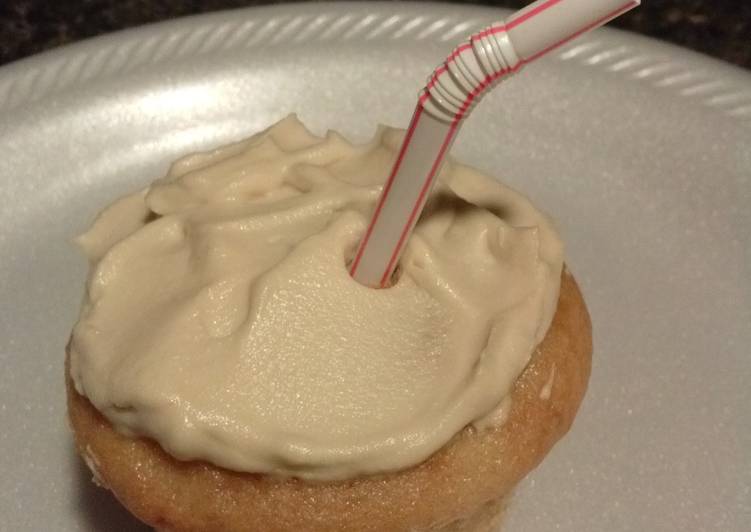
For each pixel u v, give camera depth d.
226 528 0.12
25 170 0.18
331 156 0.14
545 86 0.19
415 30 0.20
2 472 0.15
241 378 0.12
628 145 0.19
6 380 0.16
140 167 0.19
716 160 0.18
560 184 0.19
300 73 0.20
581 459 0.15
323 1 0.21
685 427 0.16
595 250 0.18
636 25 0.23
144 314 0.12
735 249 0.18
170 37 0.20
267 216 0.13
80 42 0.20
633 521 0.15
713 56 0.22
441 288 0.12
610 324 0.17
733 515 0.15
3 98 0.19
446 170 0.14
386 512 0.12
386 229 0.12
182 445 0.12
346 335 0.12
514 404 0.13
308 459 0.11
